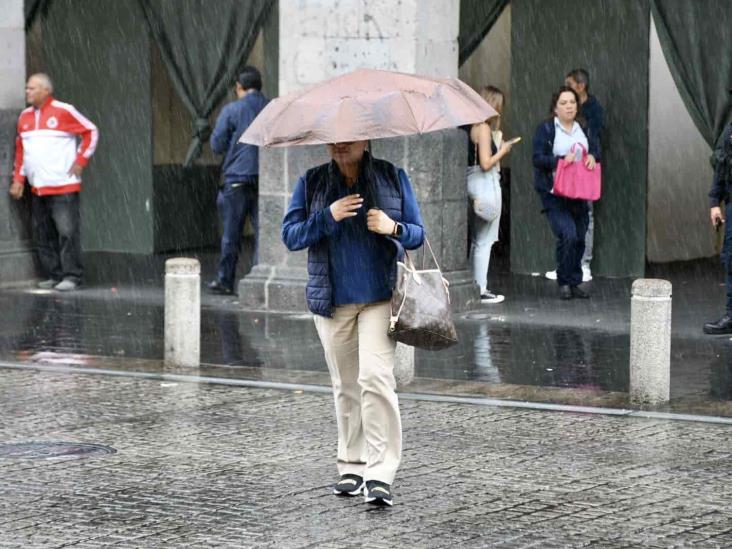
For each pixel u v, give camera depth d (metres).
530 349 20.28
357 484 12.48
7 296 25.52
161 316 23.39
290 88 23.38
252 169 25.30
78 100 31.55
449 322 12.01
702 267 29.20
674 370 18.61
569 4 27.86
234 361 19.33
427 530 11.44
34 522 11.66
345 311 12.23
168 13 28.94
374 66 22.78
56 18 31.41
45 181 25.94
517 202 28.75
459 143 23.38
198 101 29.05
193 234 32.88
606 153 27.81
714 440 14.66
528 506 12.15
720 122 25.30
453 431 15.08
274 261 23.84
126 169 31.52
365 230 12.10
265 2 28.36
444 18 23.22
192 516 11.84
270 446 14.38
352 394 12.45
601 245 28.12
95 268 29.12
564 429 15.18
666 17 25.42
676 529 11.46
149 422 15.50
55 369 18.69
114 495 12.50
